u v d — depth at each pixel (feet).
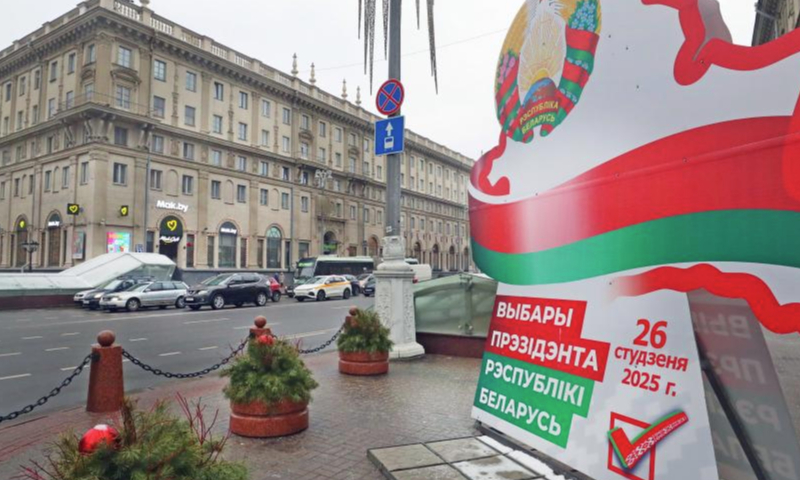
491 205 15.62
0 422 18.20
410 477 11.38
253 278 80.28
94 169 108.47
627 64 11.40
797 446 8.03
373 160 199.93
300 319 58.65
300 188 160.25
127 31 115.55
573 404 11.60
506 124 15.30
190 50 127.24
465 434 14.61
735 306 8.95
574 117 12.78
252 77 144.05
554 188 13.23
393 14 28.45
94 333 46.80
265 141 150.30
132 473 7.39
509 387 13.70
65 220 114.83
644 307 10.53
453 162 261.65
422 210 234.99
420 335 29.66
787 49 8.32
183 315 64.75
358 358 23.29
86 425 17.17
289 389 15.02
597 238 11.81
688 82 10.01
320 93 172.76
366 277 120.98
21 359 33.47
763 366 8.52
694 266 9.59
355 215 187.93
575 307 12.19
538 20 14.19
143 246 114.93
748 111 8.86
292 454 13.46
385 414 17.01
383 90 28.45
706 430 9.00
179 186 124.77
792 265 7.99
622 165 11.34
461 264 271.90
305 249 162.30
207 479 8.11
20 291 81.25
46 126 120.47
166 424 8.38
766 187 8.45
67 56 121.19
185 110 127.85
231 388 15.43
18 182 133.39
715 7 9.74
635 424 10.12
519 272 14.23
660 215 10.35
